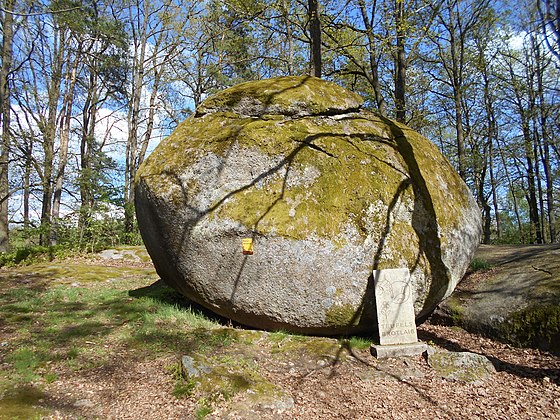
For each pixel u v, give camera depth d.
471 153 19.55
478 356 4.80
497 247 9.96
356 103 6.36
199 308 6.40
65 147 17.64
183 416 3.56
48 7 14.46
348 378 4.43
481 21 16.11
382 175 5.45
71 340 5.07
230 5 12.55
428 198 5.55
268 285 5.05
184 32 18.09
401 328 5.08
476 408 3.94
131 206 17.41
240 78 20.56
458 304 6.51
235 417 3.58
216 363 4.38
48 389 3.88
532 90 18.09
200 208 5.23
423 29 11.01
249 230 5.02
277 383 4.23
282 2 12.27
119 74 21.31
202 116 6.18
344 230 5.03
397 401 4.03
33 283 8.41
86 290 7.82
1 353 4.60
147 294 7.31
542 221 22.80
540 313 5.48
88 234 14.56
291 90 5.97
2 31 13.89
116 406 3.69
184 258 5.38
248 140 5.42
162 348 4.89
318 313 5.06
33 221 16.58
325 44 13.38
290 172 5.27
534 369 4.75
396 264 5.12
